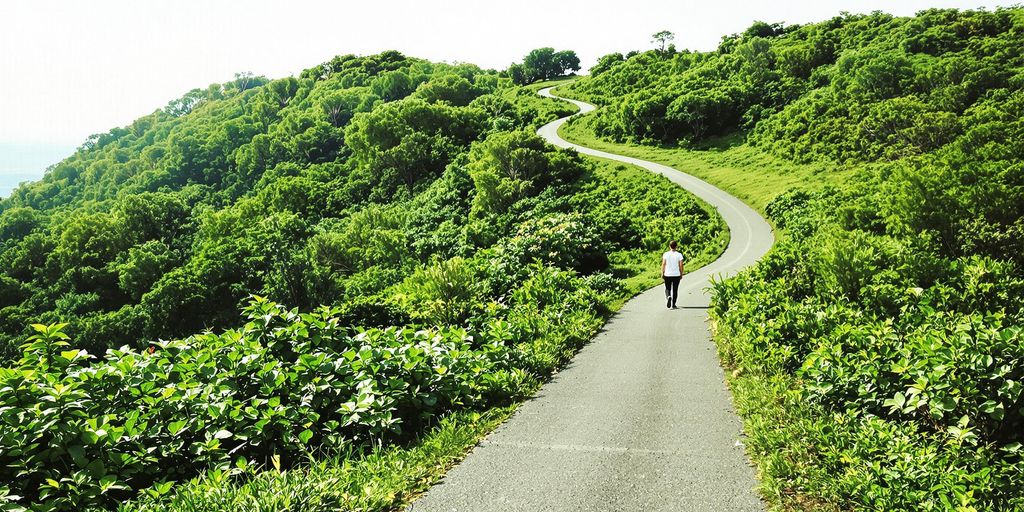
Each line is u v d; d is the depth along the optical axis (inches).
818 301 389.7
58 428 200.4
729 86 3331.7
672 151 2945.4
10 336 2445.9
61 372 243.9
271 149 5585.6
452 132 4005.9
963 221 730.8
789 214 1555.1
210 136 6387.8
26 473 190.1
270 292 2010.3
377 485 186.5
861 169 1951.3
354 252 2180.1
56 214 5039.4
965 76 2432.3
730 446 215.3
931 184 764.0
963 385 187.3
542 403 287.1
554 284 611.2
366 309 499.8
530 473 199.2
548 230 984.3
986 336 194.5
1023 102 2017.7
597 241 1039.0
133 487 208.1
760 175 2202.3
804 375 268.2
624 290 766.5
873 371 222.2
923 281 366.6
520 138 2501.2
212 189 5743.1
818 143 2317.9
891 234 850.1
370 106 6486.2
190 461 218.4
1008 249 707.4
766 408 243.0
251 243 2159.2
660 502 172.9
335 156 5408.5
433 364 293.7
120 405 233.9
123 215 3511.3
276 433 235.5
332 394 257.4
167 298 2034.9
